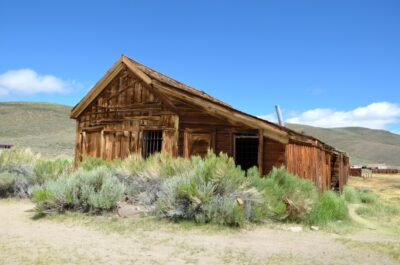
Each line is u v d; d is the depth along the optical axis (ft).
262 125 39.32
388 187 104.17
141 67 48.83
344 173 90.99
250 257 18.94
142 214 29.22
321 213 31.58
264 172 38.91
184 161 34.88
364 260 19.20
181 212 27.45
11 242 20.90
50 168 44.21
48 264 16.84
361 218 40.37
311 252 20.51
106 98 50.78
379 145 505.25
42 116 388.37
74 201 30.42
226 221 26.68
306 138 44.93
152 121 45.78
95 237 22.61
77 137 53.62
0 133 303.68
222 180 29.32
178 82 56.29
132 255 18.78
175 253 19.34
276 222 29.68
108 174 34.53
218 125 42.16
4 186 40.86
